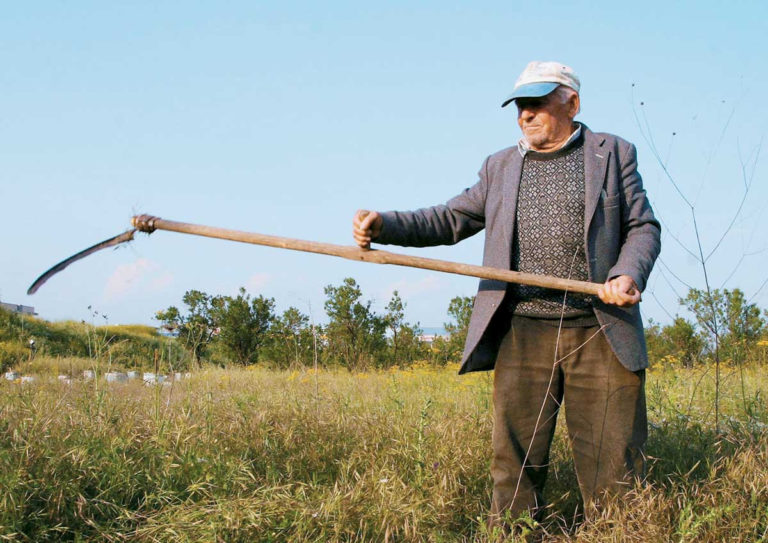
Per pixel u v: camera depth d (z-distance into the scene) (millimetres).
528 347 3648
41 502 3379
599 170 3533
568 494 4047
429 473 4020
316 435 4656
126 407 5113
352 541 3385
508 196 3648
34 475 3510
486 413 5180
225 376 9016
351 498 3543
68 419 4480
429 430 4695
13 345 14938
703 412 5410
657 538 3154
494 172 3795
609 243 3525
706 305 5766
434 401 6039
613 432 3523
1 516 3152
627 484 3494
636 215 3562
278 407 5379
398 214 3713
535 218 3588
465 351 3699
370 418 5180
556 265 3574
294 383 8461
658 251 3521
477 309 3707
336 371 13320
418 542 3420
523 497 3648
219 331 16375
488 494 4082
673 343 11523
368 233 3555
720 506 3330
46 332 16875
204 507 3439
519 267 3646
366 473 3924
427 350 15008
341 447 4582
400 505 3549
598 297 3467
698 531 3160
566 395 3650
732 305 9070
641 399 3561
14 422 4312
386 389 7727
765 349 8664
